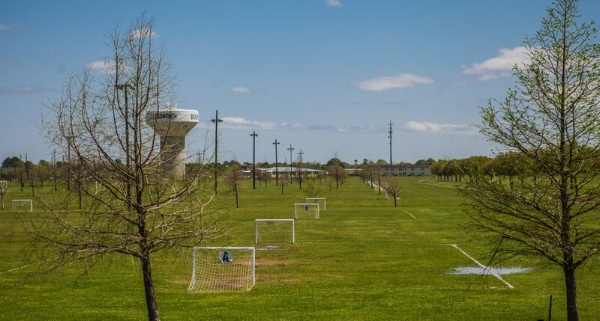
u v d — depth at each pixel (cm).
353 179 18762
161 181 1513
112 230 1501
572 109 1522
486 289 2341
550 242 1510
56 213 1598
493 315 1922
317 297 2200
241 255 3244
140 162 1475
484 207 1653
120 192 1470
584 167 1507
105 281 2517
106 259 2911
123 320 1895
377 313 1947
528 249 1653
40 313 1988
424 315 1922
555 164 1534
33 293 2297
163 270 2762
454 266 2905
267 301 2136
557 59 1537
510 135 1566
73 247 1458
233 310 1998
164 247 1535
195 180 1525
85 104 1445
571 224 1558
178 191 1516
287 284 2466
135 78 1484
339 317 1895
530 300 2138
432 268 2853
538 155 1558
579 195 1516
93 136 1443
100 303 2130
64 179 1458
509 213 1573
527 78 1552
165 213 1538
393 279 2575
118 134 1472
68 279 2555
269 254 3306
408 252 3375
